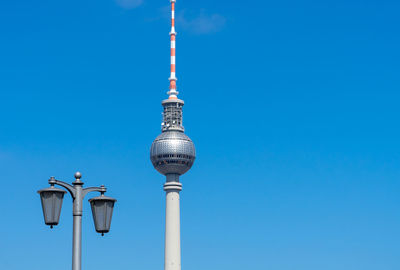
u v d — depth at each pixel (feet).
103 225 129.80
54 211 125.18
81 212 129.29
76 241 127.65
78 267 126.72
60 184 128.36
